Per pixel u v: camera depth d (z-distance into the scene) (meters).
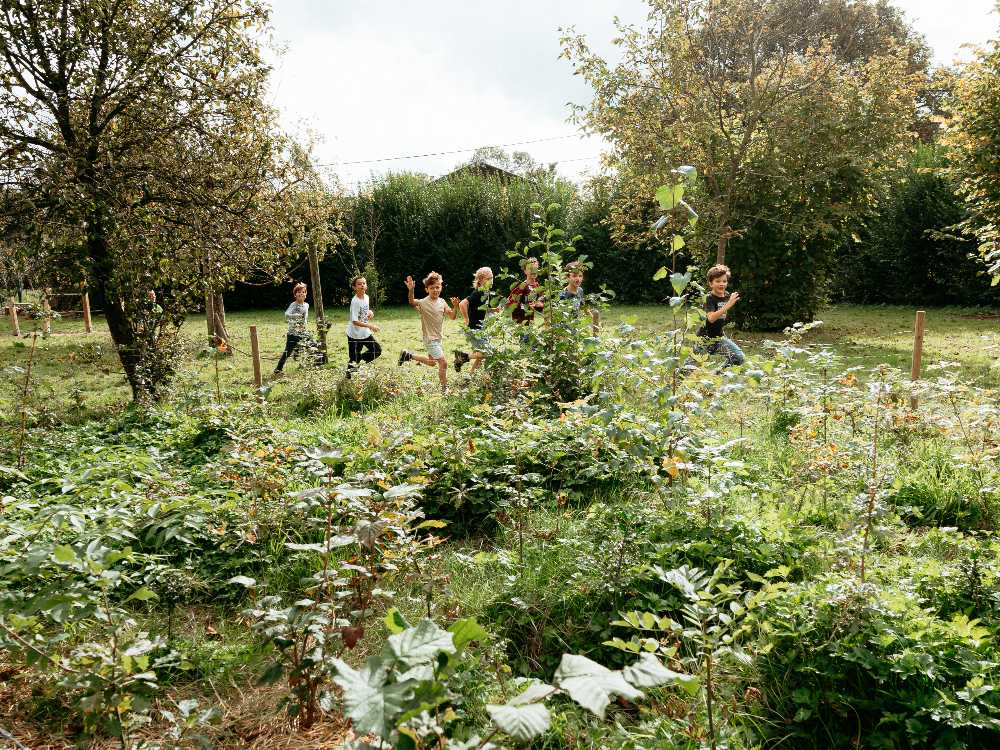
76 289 10.91
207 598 4.40
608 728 3.07
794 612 3.44
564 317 8.31
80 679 2.62
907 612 3.42
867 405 5.59
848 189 18.03
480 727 2.85
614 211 20.77
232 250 11.64
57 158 10.10
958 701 2.90
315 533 4.71
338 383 10.30
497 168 39.59
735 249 18.47
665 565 4.15
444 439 6.08
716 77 17.59
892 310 23.67
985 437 5.58
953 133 16.06
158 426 8.53
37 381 8.55
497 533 5.18
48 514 3.88
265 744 3.01
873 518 3.93
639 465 5.29
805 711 3.08
